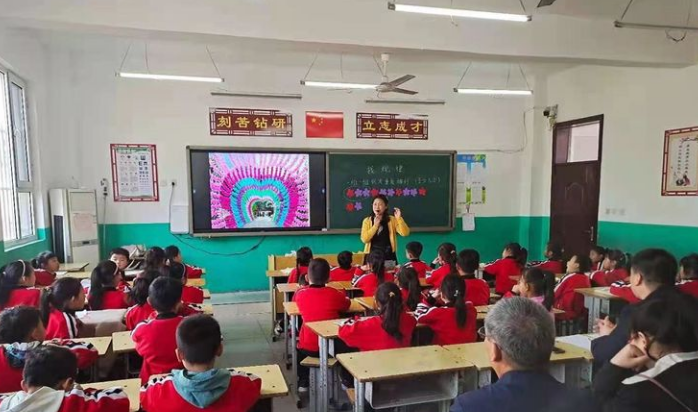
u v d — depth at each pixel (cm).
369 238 435
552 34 428
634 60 443
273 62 593
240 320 483
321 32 376
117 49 534
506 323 103
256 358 373
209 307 280
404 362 194
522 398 97
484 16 319
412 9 308
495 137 696
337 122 632
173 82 577
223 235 592
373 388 201
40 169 493
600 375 141
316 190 623
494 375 200
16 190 441
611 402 126
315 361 262
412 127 660
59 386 137
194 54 555
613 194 563
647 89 513
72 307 241
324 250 636
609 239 569
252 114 603
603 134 578
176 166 583
